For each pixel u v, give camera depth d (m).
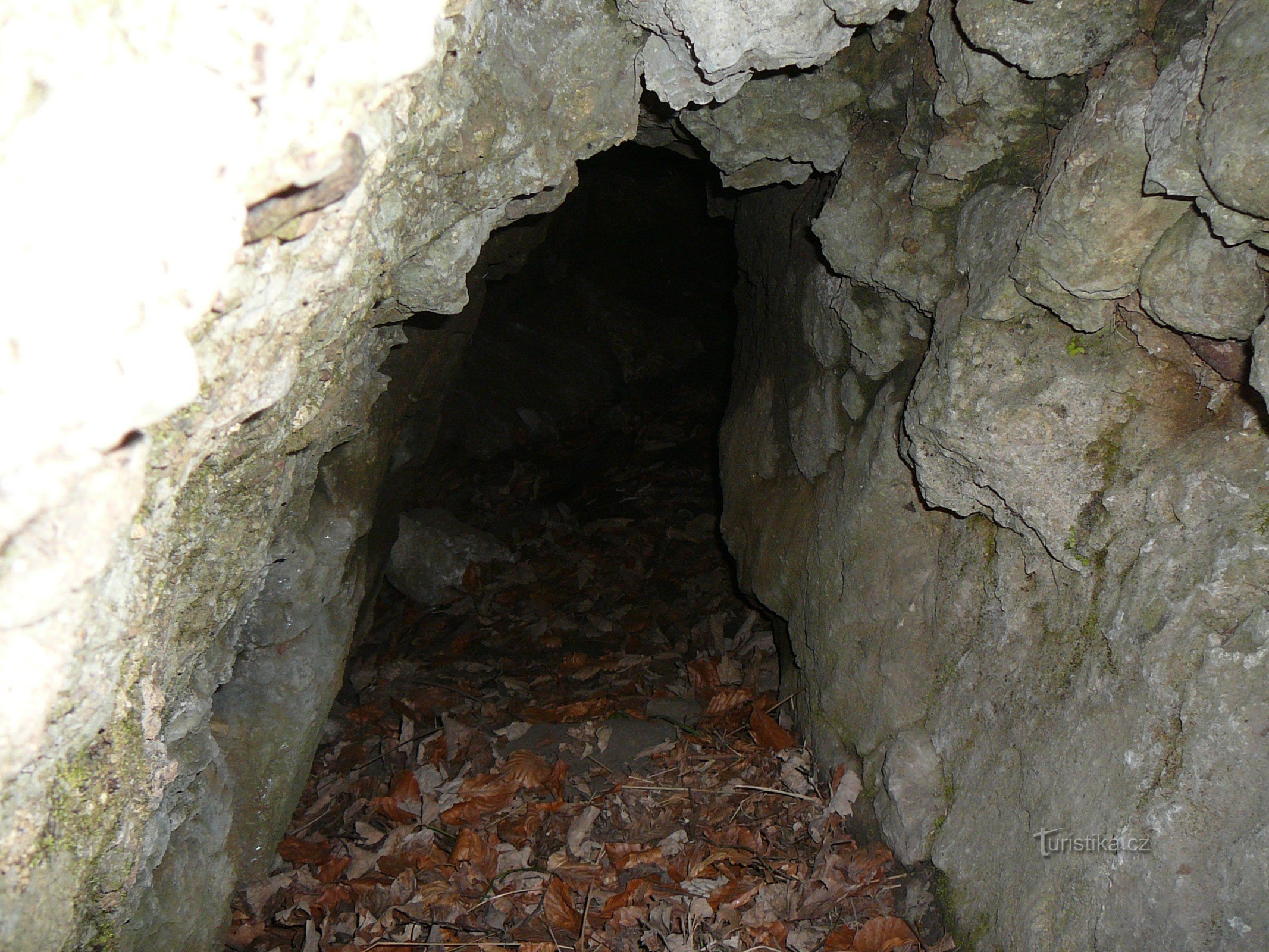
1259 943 1.60
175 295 1.09
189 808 2.29
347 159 1.29
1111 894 1.86
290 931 3.00
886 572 2.84
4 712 1.09
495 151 2.07
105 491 1.09
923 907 2.61
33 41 0.94
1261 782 1.62
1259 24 1.49
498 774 3.69
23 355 0.95
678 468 7.12
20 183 0.95
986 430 2.14
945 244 2.48
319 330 1.79
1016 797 2.26
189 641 1.92
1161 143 1.68
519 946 2.81
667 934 2.77
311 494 2.54
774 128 2.80
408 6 1.26
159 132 1.03
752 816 3.28
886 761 2.75
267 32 1.10
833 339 3.09
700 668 4.36
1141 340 1.97
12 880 1.32
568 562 5.94
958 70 2.20
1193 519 1.82
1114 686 1.96
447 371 4.15
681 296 9.30
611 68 2.22
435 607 5.62
